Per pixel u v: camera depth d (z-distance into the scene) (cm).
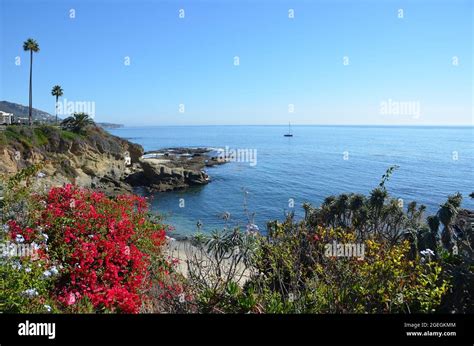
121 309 691
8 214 917
